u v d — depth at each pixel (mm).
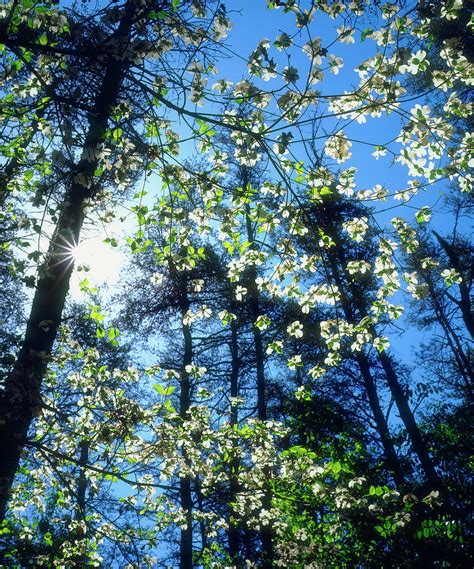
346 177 4336
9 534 6484
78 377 5949
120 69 3984
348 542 6852
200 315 5922
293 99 3957
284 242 4902
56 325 4824
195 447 6020
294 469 5621
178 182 4566
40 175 5012
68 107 3781
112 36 3893
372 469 7902
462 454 8375
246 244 4840
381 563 6488
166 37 4484
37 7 3643
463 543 6586
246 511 6082
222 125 3818
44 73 4398
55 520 6914
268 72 3900
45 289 4750
